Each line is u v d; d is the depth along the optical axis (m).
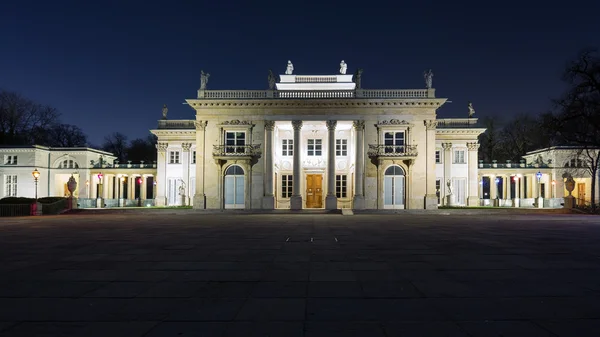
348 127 46.09
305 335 5.28
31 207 37.44
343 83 47.22
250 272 9.38
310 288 7.83
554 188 56.84
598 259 10.98
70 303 6.84
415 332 5.39
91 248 13.41
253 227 21.98
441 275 8.98
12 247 13.74
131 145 101.88
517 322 5.79
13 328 5.60
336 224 24.11
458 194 53.72
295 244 14.38
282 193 46.41
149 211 40.44
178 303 6.82
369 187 42.84
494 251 12.48
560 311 6.30
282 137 46.94
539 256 11.49
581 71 38.41
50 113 79.38
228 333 5.36
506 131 76.31
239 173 43.81
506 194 58.66
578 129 40.22
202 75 44.12
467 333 5.35
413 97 42.81
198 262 10.69
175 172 56.53
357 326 5.63
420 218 30.39
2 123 72.94
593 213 37.19
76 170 61.22
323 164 46.50
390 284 8.14
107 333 5.38
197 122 43.84
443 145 54.00
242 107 43.69
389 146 42.22
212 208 43.31
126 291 7.65
